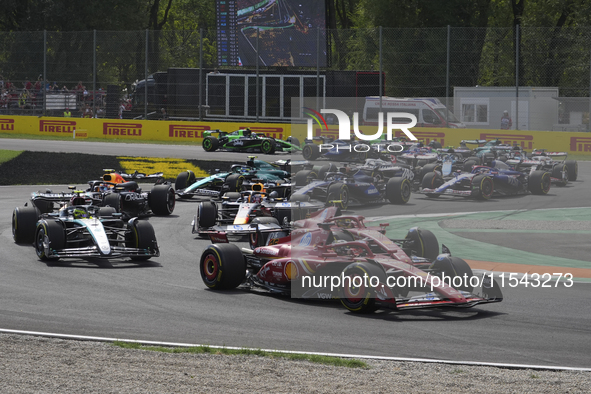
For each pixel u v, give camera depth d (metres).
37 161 76.12
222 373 16.78
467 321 22.53
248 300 25.56
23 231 37.19
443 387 15.92
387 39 94.12
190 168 75.06
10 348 18.83
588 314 23.42
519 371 17.39
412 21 115.81
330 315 23.31
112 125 103.25
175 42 106.69
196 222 40.62
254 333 21.06
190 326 21.86
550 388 15.95
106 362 17.61
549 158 49.44
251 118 99.06
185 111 102.00
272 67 99.81
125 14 143.38
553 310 23.94
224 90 99.88
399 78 93.75
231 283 27.02
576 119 83.56
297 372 16.97
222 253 26.95
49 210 41.91
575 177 49.34
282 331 21.30
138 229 33.00
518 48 79.81
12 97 108.06
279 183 48.72
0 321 22.25
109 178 46.97
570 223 39.31
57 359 17.83
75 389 15.38
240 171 54.28
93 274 30.27
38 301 25.09
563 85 86.62
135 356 18.22
